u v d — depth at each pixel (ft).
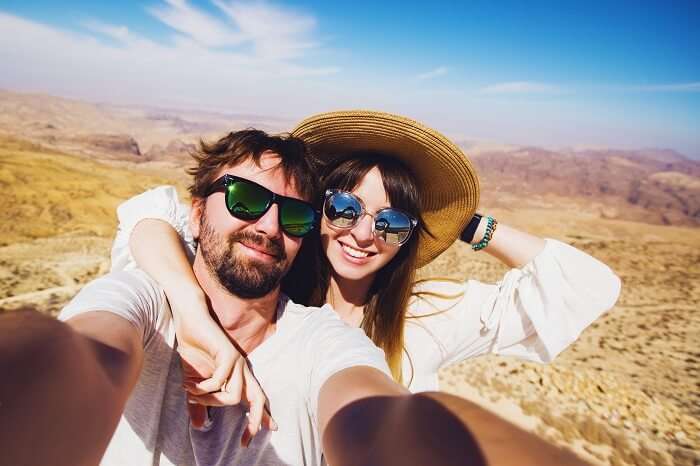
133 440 0.97
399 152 1.71
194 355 0.98
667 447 5.15
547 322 1.57
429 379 1.64
